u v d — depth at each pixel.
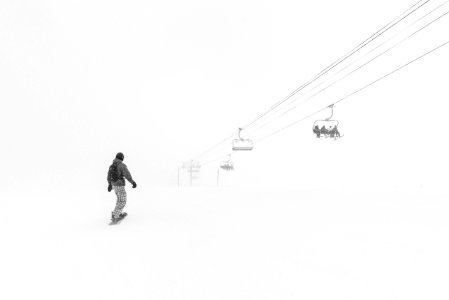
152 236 5.86
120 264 4.38
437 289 3.48
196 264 4.35
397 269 4.10
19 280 3.85
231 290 3.51
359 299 3.26
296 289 3.52
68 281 3.81
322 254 4.74
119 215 7.13
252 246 5.17
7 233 6.29
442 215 7.79
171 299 3.31
